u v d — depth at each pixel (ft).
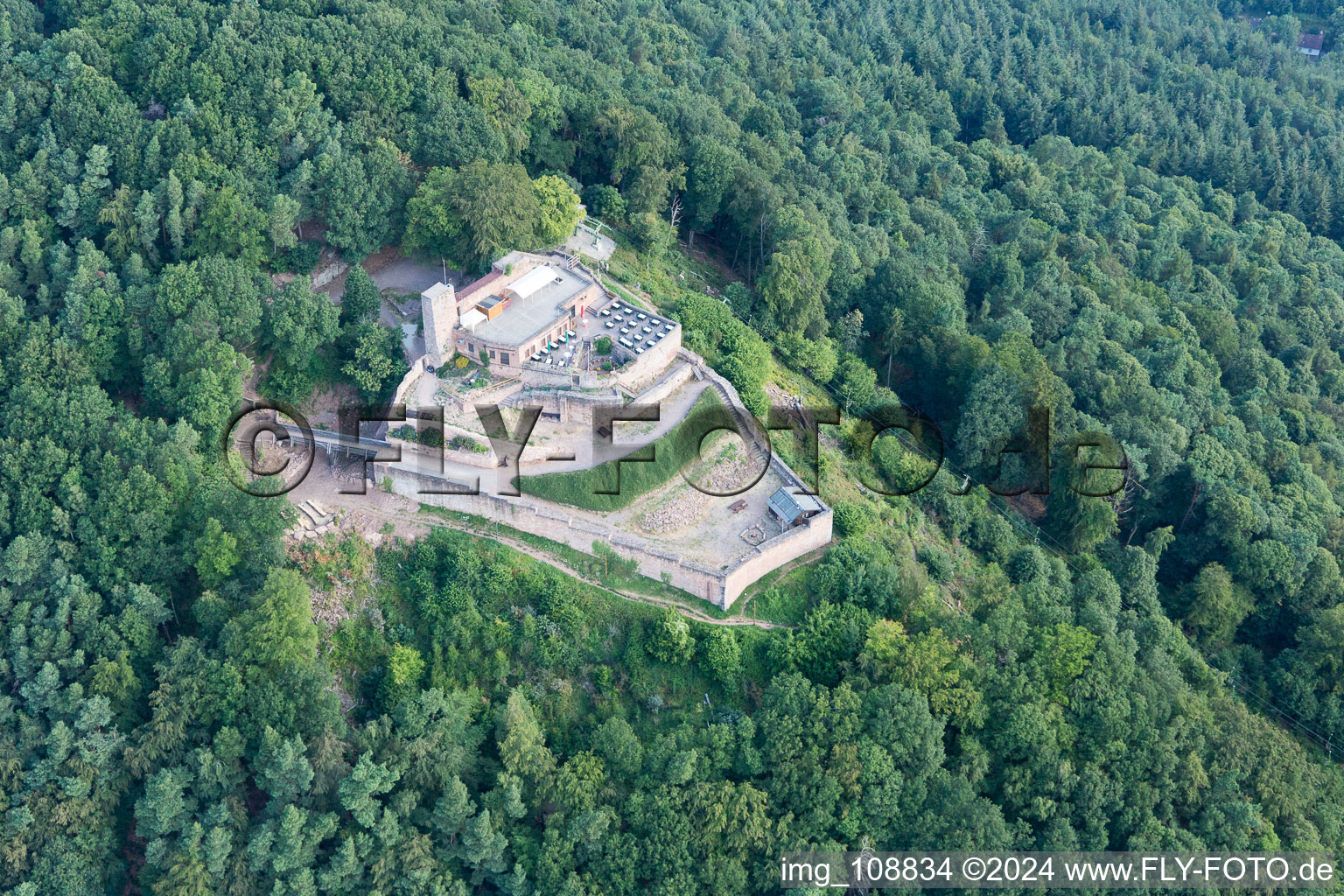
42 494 591.78
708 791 547.90
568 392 652.07
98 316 644.69
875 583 615.57
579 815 543.80
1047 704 600.80
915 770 565.53
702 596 607.78
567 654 588.91
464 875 547.49
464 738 558.15
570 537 616.39
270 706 538.88
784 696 566.36
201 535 584.81
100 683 542.57
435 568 606.96
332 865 523.70
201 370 625.41
